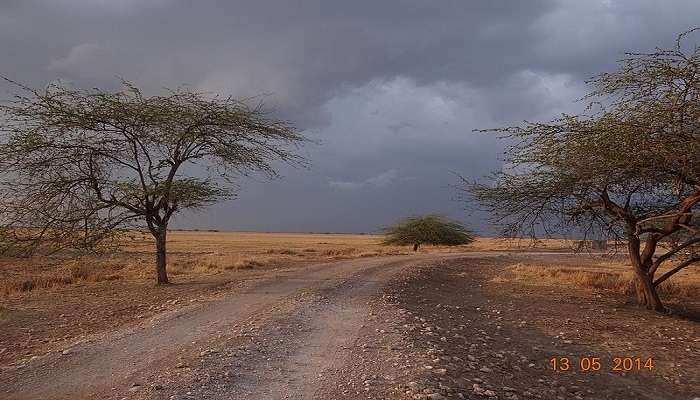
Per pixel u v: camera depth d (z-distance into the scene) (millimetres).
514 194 15852
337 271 24906
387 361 8109
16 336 10789
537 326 12703
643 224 15625
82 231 18000
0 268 25250
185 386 6746
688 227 13961
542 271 26812
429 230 56375
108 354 8820
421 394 6438
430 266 29906
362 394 6590
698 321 14320
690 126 11281
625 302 16781
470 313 14141
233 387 6824
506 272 28438
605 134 11883
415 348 8961
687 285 21328
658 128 11336
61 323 12172
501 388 7250
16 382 7289
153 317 12555
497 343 10469
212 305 14062
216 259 32312
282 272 24156
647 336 11867
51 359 8492
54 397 6648
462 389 6875
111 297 16203
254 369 7672
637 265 15945
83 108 17781
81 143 18031
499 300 16969
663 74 11164
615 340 11422
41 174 17688
